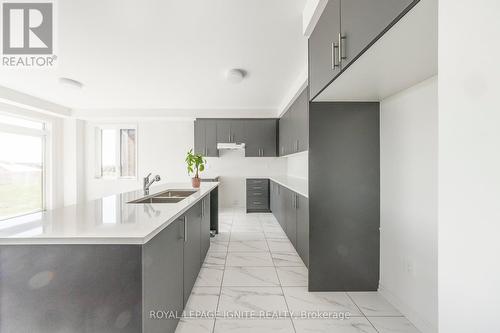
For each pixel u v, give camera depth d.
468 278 0.67
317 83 2.04
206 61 3.22
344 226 2.38
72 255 1.20
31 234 1.19
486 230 0.63
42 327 1.20
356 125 2.35
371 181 2.36
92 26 2.38
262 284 2.54
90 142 6.48
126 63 3.27
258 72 3.63
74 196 6.09
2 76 3.71
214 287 2.48
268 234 4.30
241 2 2.05
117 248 1.20
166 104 5.56
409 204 1.96
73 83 3.94
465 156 0.68
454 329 0.71
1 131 4.66
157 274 1.41
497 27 0.60
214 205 4.32
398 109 2.08
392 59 1.42
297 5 2.11
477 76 0.65
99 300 1.20
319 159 2.36
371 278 2.39
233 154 6.67
